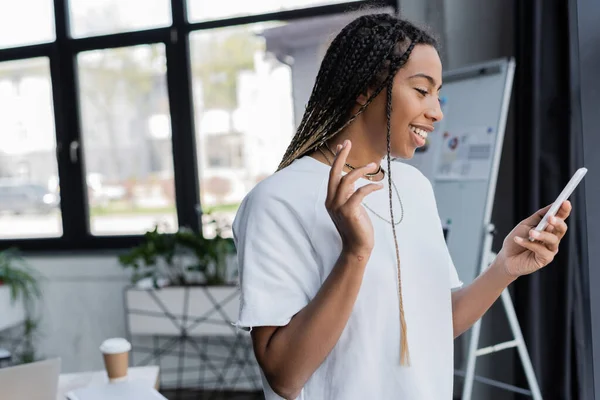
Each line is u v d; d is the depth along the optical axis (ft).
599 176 7.45
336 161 2.46
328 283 2.62
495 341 9.43
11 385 4.28
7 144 12.57
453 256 7.60
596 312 7.54
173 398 11.23
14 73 12.40
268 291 2.78
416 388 2.90
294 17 10.72
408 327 2.95
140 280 11.19
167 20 11.55
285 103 10.97
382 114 2.91
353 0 10.35
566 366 7.82
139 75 11.78
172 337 11.66
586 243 7.52
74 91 12.09
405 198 3.21
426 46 2.89
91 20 11.93
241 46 11.14
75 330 12.21
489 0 9.40
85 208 12.26
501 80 7.75
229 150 11.43
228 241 10.62
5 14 12.35
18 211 12.66
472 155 7.79
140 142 11.91
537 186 7.98
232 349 11.43
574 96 7.64
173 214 11.84
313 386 2.94
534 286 7.86
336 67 3.00
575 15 7.60
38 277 12.29
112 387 5.06
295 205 2.87
